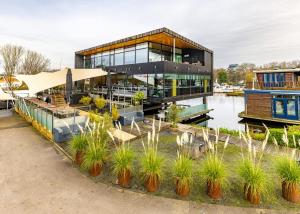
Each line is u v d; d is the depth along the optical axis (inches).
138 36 805.9
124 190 215.0
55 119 389.7
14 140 392.2
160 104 836.0
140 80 857.5
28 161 290.5
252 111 905.5
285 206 187.3
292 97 780.6
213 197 198.7
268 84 948.0
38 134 438.0
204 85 1095.6
